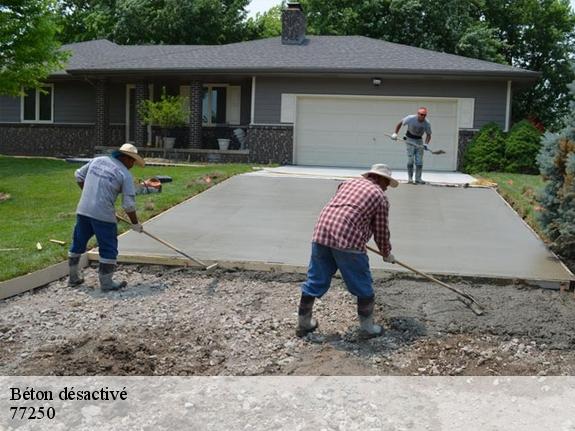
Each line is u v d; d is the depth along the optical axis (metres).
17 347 5.34
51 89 21.88
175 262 7.39
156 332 5.68
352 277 5.40
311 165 18.34
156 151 19.20
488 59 29.23
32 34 15.65
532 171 16.05
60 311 6.20
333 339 5.59
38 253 7.53
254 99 18.52
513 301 6.31
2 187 12.61
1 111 22.25
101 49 24.12
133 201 6.80
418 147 13.08
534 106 31.09
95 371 4.87
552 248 8.02
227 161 18.66
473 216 9.95
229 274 7.20
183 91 20.92
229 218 9.60
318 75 17.97
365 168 17.52
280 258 7.45
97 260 7.62
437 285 6.74
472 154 16.55
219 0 33.56
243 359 5.17
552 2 31.41
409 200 11.22
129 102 21.52
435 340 5.50
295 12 20.92
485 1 32.00
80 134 21.66
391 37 30.02
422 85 17.72
